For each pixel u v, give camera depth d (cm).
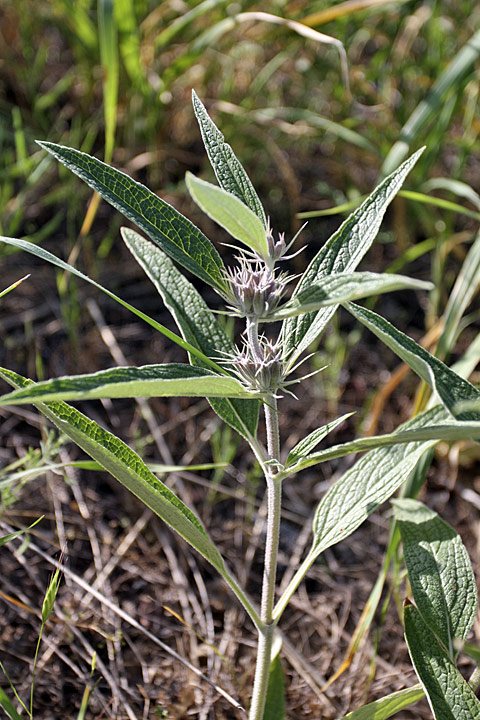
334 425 57
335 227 106
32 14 114
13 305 95
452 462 82
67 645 71
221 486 81
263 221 56
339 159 107
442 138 93
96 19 110
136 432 80
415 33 110
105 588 73
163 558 76
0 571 73
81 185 104
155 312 97
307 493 82
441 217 105
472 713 58
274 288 54
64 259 98
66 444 81
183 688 69
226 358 58
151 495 55
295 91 121
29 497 78
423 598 61
